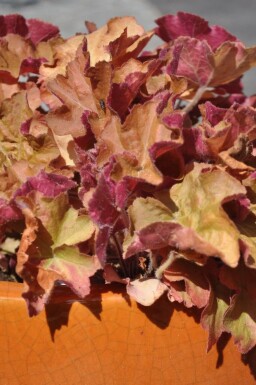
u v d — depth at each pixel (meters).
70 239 0.62
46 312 0.62
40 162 0.70
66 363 0.62
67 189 0.65
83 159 0.66
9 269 0.74
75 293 0.61
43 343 0.62
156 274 0.62
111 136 0.63
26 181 0.64
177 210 0.61
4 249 0.72
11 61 0.78
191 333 0.63
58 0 2.33
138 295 0.62
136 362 0.63
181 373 0.63
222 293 0.63
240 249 0.59
